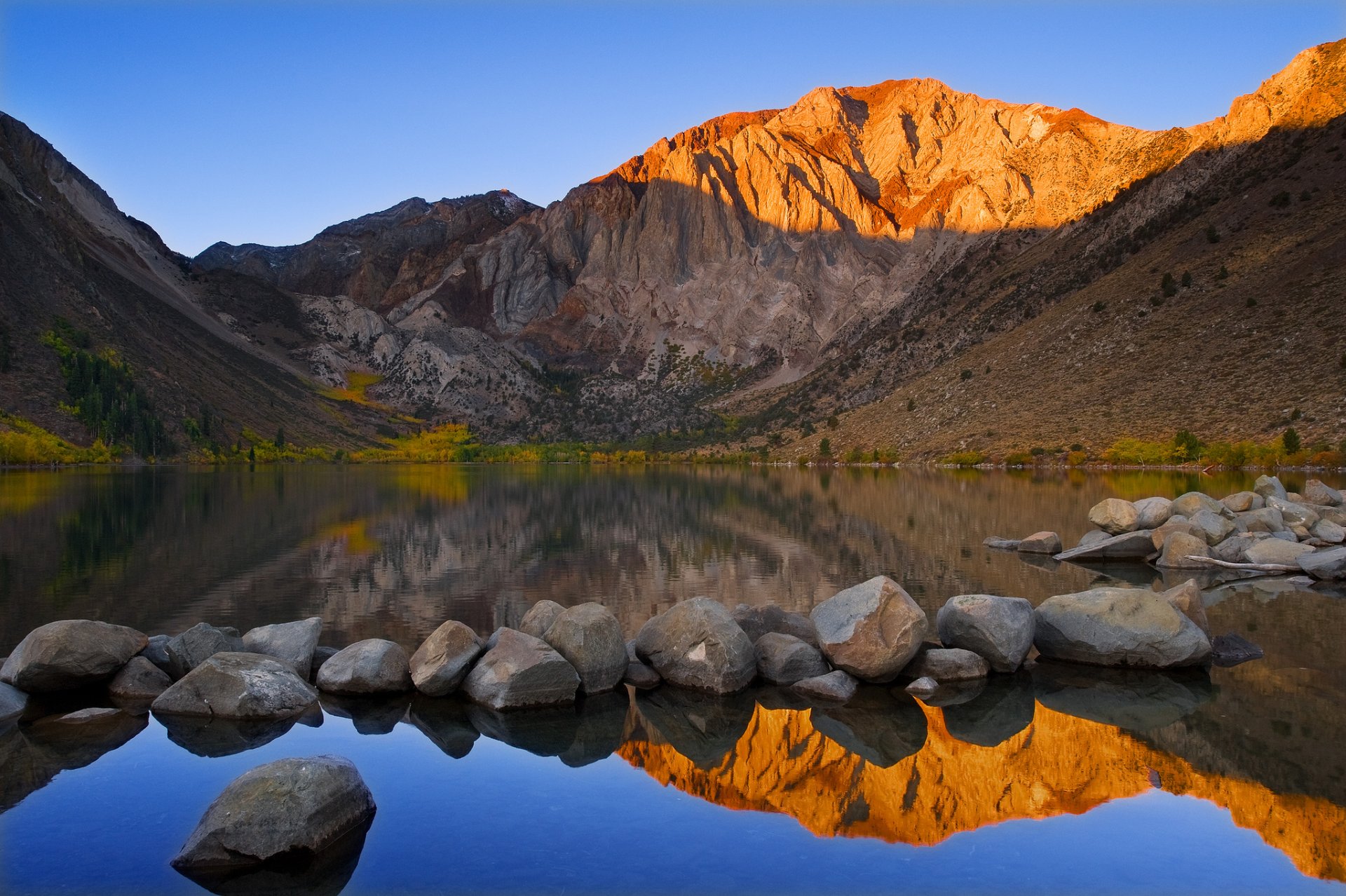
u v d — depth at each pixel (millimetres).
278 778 9078
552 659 14273
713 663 14977
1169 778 10789
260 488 72625
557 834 9336
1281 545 26203
